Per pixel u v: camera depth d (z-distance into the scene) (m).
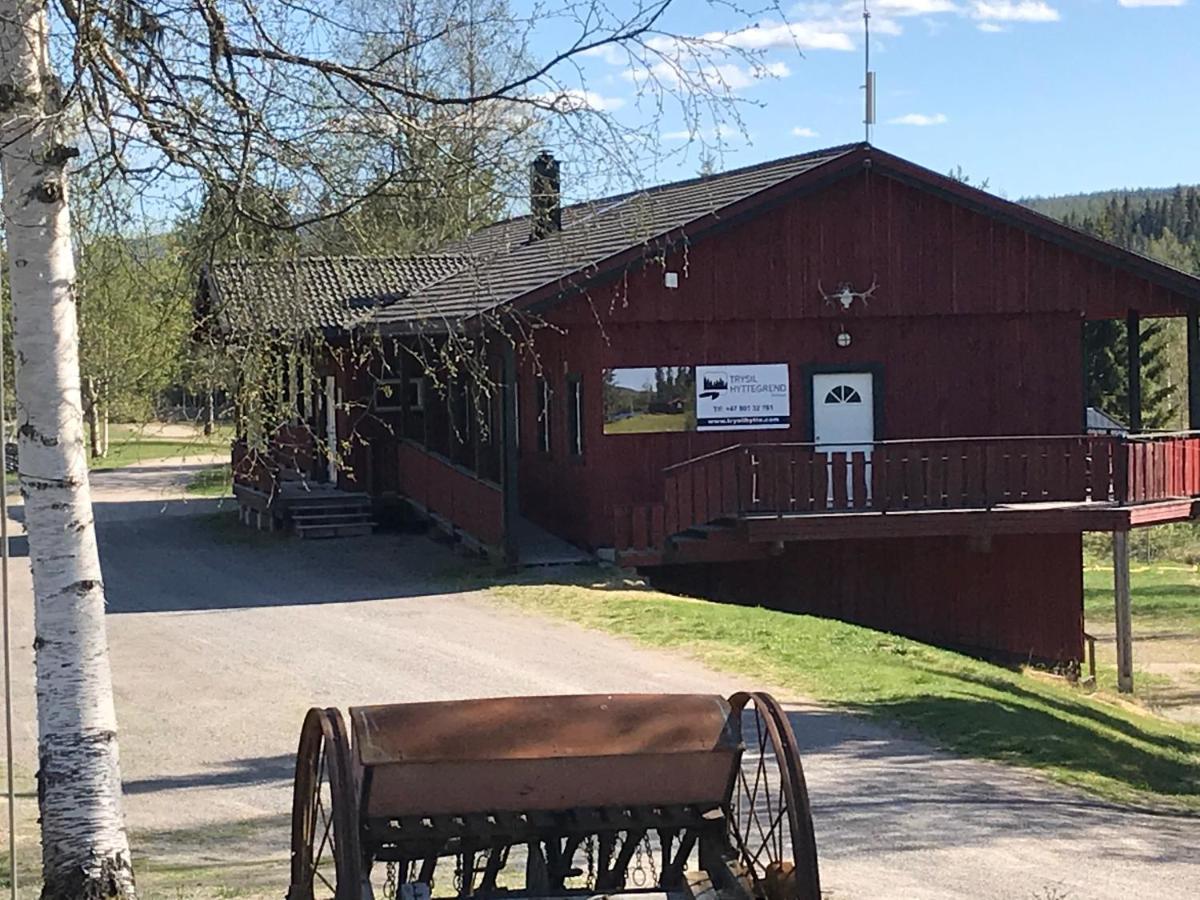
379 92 8.32
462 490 25.34
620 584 22.17
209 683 16.34
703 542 22.72
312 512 28.25
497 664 17.00
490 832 6.62
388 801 6.49
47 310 7.51
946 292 24.72
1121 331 60.59
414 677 16.41
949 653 19.73
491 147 8.39
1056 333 25.17
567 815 6.77
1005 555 25.67
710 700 6.87
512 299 21.77
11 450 19.55
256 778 12.38
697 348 24.06
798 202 24.19
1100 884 9.43
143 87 7.75
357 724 6.43
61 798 7.49
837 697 15.73
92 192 7.87
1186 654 28.02
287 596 22.48
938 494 23.00
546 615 20.05
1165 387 60.72
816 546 25.09
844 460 22.75
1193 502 23.88
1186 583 38.62
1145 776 14.18
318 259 8.74
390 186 8.30
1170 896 9.18
